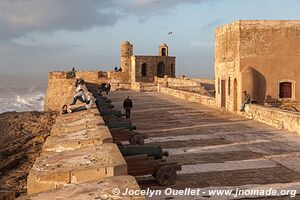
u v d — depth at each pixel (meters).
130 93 45.56
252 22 20.70
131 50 63.88
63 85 54.75
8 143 25.77
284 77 20.92
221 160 10.59
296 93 20.98
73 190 4.42
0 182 15.27
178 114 22.52
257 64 20.80
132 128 12.17
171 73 62.56
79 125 9.94
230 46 22.27
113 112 15.89
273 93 20.91
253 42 20.75
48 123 34.88
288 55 20.91
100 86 47.38
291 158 10.70
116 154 6.00
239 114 21.23
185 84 46.56
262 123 17.95
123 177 4.79
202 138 14.16
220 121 19.03
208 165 10.02
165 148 12.35
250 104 19.78
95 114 12.37
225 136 14.53
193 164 10.15
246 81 20.39
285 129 15.84
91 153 6.19
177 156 11.16
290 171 9.31
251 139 13.80
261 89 20.81
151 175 8.95
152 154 8.29
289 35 20.86
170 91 40.59
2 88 156.12
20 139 27.08
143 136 11.66
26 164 19.72
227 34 22.72
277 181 8.47
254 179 8.66
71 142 7.54
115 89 57.00
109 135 7.96
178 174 9.16
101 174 5.25
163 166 8.16
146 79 59.38
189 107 26.73
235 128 16.58
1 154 21.98
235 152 11.62
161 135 14.98
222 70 24.02
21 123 36.34
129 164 8.02
